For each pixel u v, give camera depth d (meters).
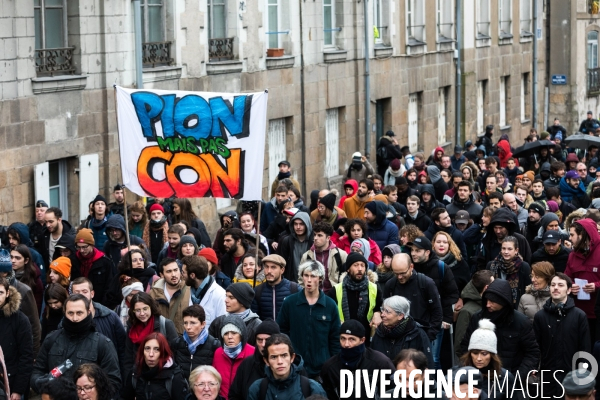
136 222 19.27
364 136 35.00
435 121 40.72
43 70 22.16
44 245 18.64
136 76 24.34
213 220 27.52
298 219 16.86
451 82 41.97
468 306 14.50
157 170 15.27
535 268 14.12
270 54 30.42
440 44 40.72
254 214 21.23
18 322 12.78
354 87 34.56
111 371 12.02
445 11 41.94
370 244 17.00
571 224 16.78
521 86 50.41
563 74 55.69
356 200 21.36
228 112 15.01
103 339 12.10
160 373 11.59
